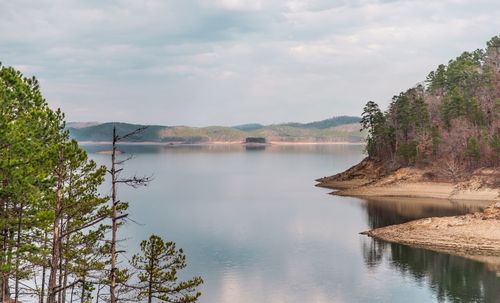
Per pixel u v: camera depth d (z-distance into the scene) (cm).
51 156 2736
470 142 12850
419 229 7275
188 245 6894
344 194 13188
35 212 2806
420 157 13925
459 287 4828
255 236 7550
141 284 4719
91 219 3256
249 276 5359
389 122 16025
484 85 16162
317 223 8675
